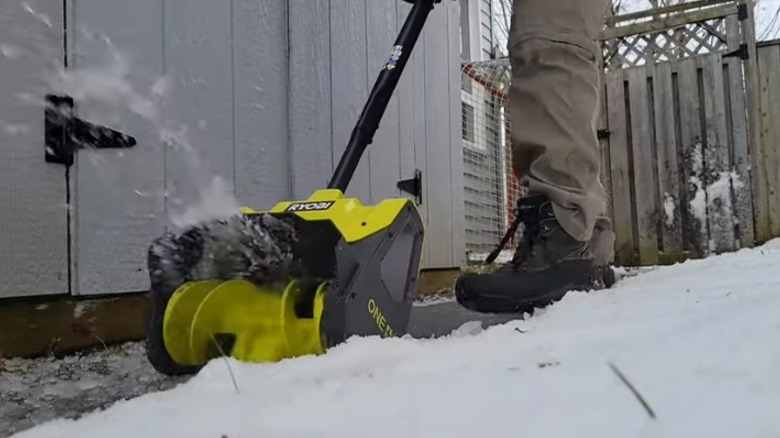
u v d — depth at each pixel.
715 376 0.65
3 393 1.08
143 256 1.61
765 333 0.79
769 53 4.15
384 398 0.70
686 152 4.25
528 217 1.56
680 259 4.23
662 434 0.51
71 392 1.09
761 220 4.11
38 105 1.39
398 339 1.00
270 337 1.01
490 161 4.32
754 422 0.51
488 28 6.56
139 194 1.61
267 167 2.02
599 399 0.61
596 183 1.60
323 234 0.99
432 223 3.06
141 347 1.53
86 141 1.49
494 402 0.64
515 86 1.63
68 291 1.45
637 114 4.36
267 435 0.61
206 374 0.87
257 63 2.00
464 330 1.36
